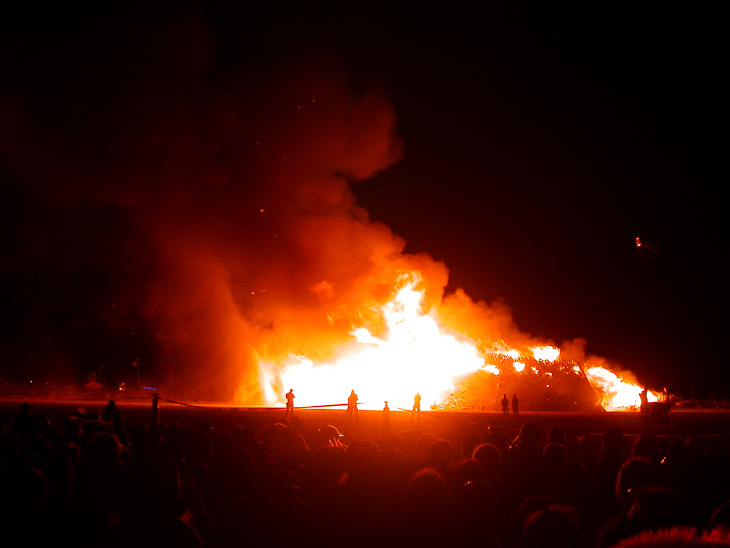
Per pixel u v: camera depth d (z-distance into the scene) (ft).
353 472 16.29
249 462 19.42
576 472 18.98
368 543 15.33
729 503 11.35
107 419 37.68
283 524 15.70
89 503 14.20
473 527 14.97
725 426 87.15
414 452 26.94
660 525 11.29
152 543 12.04
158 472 12.28
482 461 21.02
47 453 23.29
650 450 24.73
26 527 14.20
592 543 12.29
